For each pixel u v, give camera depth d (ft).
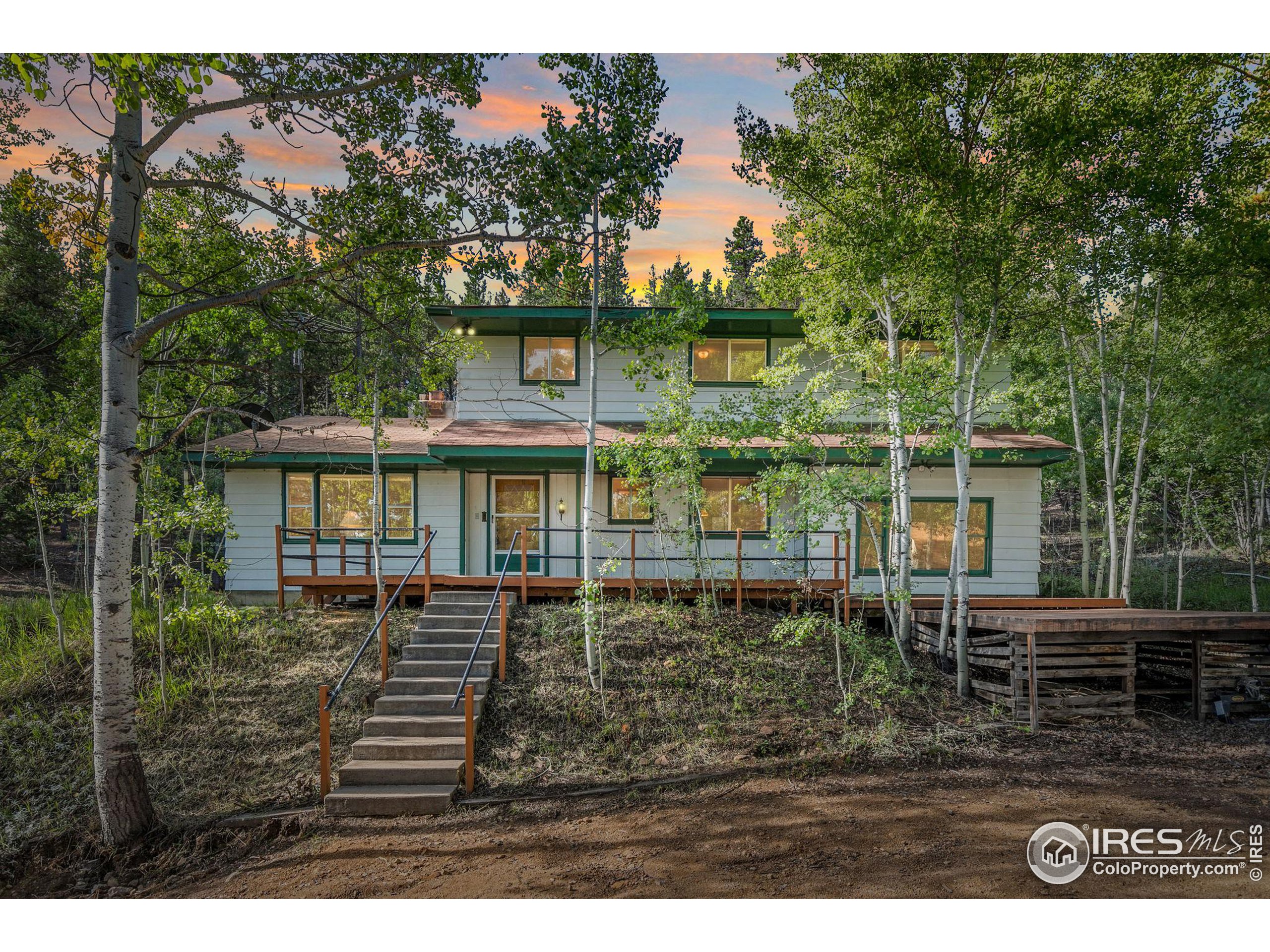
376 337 41.29
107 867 24.77
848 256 39.29
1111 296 47.75
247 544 51.98
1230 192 43.34
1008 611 41.65
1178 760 30.35
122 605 25.96
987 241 36.01
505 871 21.98
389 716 32.60
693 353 54.24
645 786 28.43
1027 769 29.27
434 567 52.90
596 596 36.52
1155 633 35.86
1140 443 51.60
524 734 32.17
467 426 52.70
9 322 63.52
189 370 36.35
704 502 47.16
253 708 34.91
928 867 20.77
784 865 21.39
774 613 44.42
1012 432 52.85
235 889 21.84
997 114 37.47
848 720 33.19
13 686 36.86
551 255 31.42
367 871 22.58
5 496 63.46
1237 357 50.14
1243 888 19.13
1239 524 82.23
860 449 38.81
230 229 35.06
